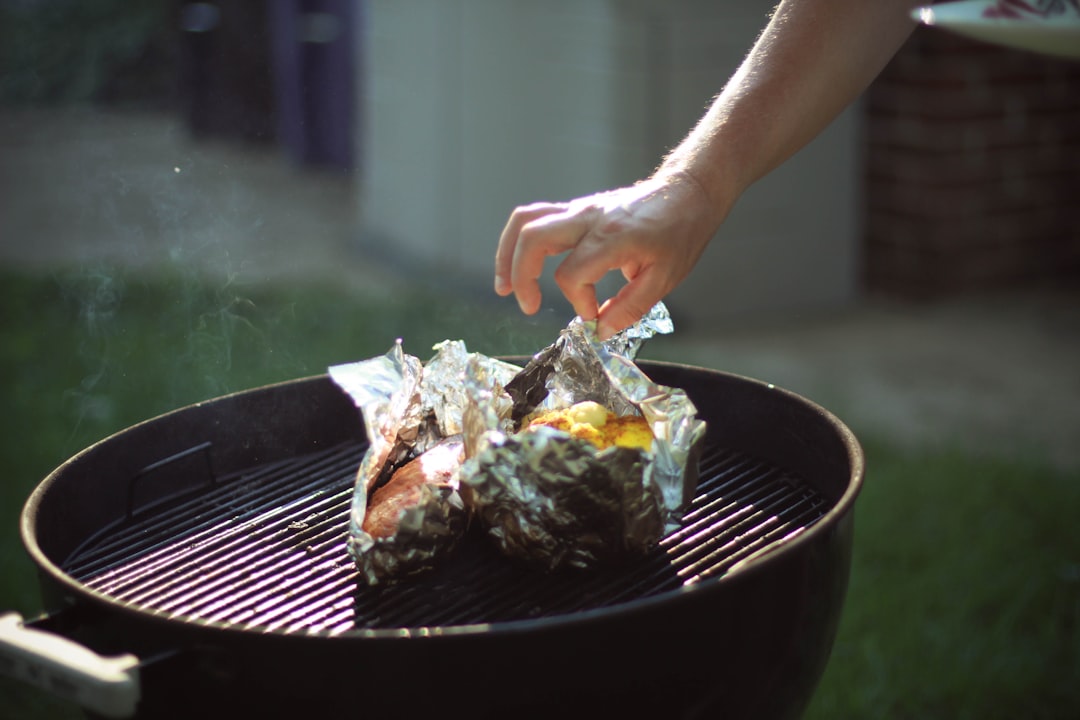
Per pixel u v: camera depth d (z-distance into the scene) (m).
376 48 5.22
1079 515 2.74
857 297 4.57
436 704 1.07
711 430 1.70
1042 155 4.52
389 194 5.27
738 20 3.85
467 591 1.30
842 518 1.24
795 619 1.20
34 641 1.07
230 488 1.61
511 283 1.37
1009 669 2.23
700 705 1.16
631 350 1.52
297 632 1.05
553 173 4.22
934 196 4.42
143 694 1.13
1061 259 4.69
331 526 1.46
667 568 1.33
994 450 3.14
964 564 2.57
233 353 3.93
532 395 1.50
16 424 3.46
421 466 1.37
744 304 4.32
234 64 7.65
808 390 3.62
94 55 9.02
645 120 3.87
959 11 1.50
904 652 2.30
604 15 3.86
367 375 1.39
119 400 3.60
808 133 1.51
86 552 1.44
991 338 4.11
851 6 1.49
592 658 1.06
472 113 4.56
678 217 1.36
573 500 1.21
